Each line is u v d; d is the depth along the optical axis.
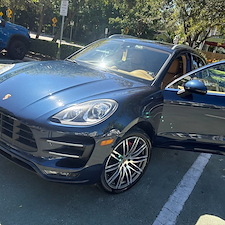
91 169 2.47
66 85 2.76
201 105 3.21
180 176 3.49
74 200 2.66
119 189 2.84
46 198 2.62
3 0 16.72
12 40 10.16
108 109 2.51
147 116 2.83
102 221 2.46
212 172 3.77
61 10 10.20
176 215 2.73
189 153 4.23
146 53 3.63
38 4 16.20
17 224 2.26
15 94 2.64
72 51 12.05
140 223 2.53
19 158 2.50
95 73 3.23
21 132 2.50
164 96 3.10
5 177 2.82
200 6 11.70
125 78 3.27
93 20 44.75
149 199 2.89
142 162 3.02
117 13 42.91
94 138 2.38
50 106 2.46
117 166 2.73
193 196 3.11
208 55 21.42
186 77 3.31
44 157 2.40
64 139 2.35
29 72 3.07
